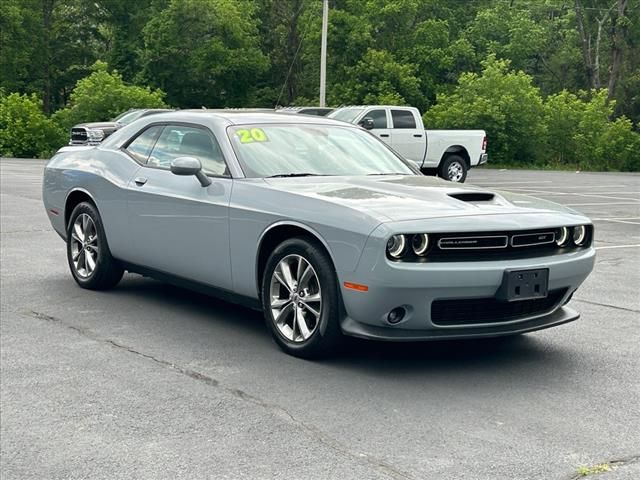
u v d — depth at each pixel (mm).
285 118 6805
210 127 6453
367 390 4871
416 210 5125
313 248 5293
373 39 54000
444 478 3662
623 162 40844
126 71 62125
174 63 55969
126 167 7031
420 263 4910
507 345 5984
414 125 23344
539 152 40500
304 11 59188
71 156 7863
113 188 7023
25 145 37500
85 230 7520
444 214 5109
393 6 54344
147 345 5809
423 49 55031
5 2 58594
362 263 4941
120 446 4031
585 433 4238
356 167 6414
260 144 6297
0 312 6727
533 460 3875
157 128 7020
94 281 7457
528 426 4328
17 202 15047
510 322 5266
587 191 22375
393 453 3941
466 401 4707
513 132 40156
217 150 6297
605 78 65812
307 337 5391
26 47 59969
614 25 59750
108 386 4914
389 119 23016
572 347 5957
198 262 6223
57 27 63844
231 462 3834
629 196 20688
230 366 5320
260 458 3879
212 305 7066
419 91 52438
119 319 6539
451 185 5996
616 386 5035
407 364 5426
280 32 60781
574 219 5555
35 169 26156
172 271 6559
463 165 24203
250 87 58938
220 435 4160
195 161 6027
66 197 7664
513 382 5078
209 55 55438
